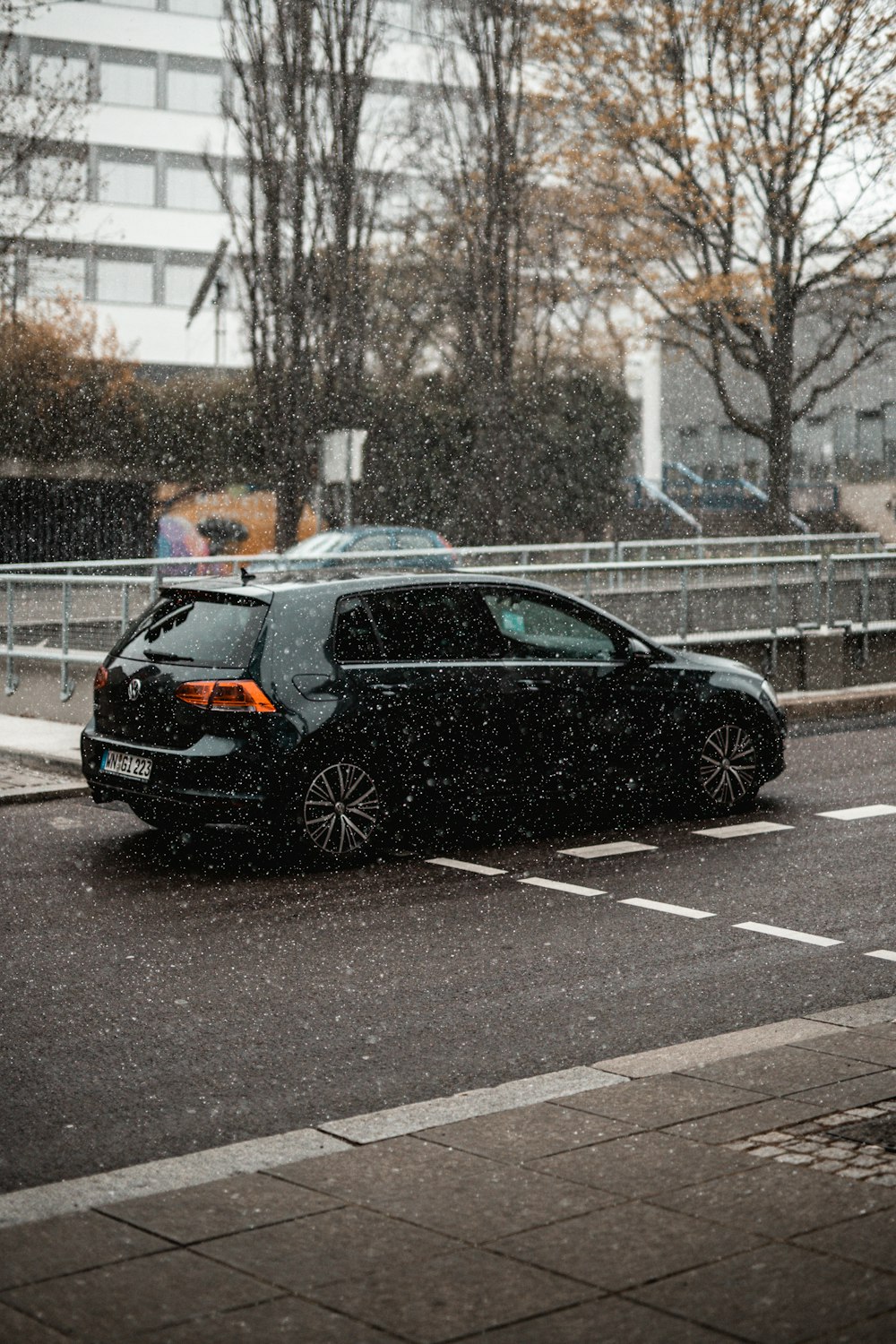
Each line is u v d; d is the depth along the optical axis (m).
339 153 34.81
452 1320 3.34
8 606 15.93
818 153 33.34
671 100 33.97
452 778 9.51
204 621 9.27
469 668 9.62
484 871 9.05
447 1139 4.53
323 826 9.11
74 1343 3.26
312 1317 3.36
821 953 7.18
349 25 34.56
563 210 35.47
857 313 35.72
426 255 39.09
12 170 30.72
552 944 7.39
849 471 49.81
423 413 40.84
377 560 22.70
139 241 56.78
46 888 8.69
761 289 34.53
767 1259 3.60
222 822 9.00
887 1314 3.32
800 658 17.55
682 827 10.27
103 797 9.53
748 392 52.59
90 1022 6.20
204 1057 5.75
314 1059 5.72
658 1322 3.31
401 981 6.78
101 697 9.56
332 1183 4.18
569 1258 3.63
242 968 7.02
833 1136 4.46
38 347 41.19
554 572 16.30
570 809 10.83
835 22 32.41
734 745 10.66
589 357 42.97
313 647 9.16
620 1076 5.27
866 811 10.75
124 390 43.09
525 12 34.62
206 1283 3.54
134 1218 3.94
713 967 6.96
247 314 35.81
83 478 41.81
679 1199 3.99
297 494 35.28
